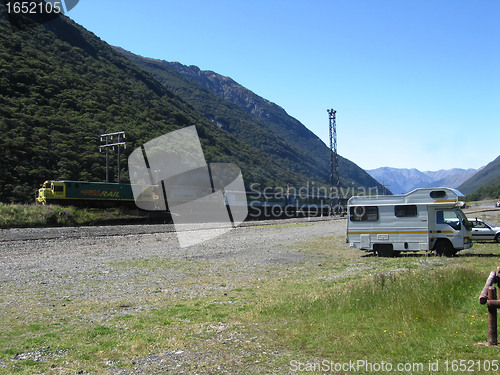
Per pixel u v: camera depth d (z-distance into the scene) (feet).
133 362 20.83
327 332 24.18
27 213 126.41
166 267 58.54
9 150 174.70
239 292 40.19
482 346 19.92
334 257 69.41
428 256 64.03
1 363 20.85
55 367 20.26
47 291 41.39
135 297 38.34
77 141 210.38
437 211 64.34
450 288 31.19
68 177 177.78
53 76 278.67
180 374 19.03
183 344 23.62
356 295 30.94
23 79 249.14
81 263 62.75
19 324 28.89
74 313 32.19
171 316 30.81
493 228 85.76
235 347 22.76
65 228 117.80
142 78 437.99
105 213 152.87
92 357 21.71
